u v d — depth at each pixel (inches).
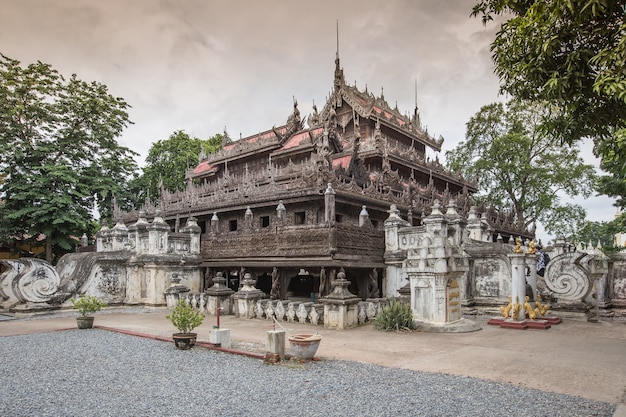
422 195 1353.3
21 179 1299.2
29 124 1376.7
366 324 652.7
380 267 883.4
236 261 920.3
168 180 1934.1
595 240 2105.1
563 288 752.3
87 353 458.9
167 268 909.8
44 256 1526.8
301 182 996.6
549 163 1708.9
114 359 429.7
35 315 789.9
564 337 550.9
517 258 666.8
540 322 632.4
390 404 283.6
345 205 1015.6
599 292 895.7
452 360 414.6
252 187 1129.4
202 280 989.8
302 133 1477.6
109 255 928.3
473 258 824.9
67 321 740.0
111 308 887.7
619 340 529.7
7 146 1282.0
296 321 679.7
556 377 351.3
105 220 1397.6
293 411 273.6
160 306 888.3
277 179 1199.6
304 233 813.9
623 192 1181.1
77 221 1305.4
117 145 1531.7
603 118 342.0
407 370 374.0
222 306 780.0
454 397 296.5
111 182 1470.2
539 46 323.0
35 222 1279.5
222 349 461.1
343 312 610.9
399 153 1462.8
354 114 1579.7
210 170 1691.7
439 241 596.7
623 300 899.4
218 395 308.0
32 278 803.4
